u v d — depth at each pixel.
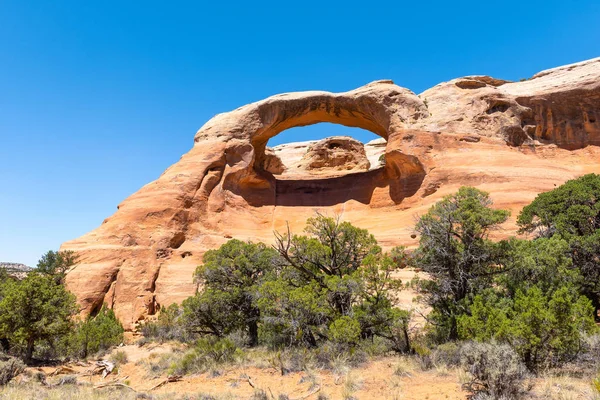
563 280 12.48
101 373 14.42
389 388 8.36
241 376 10.78
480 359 7.18
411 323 15.24
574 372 8.09
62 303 17.19
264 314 13.48
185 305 17.03
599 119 31.62
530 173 27.94
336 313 12.84
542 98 33.34
